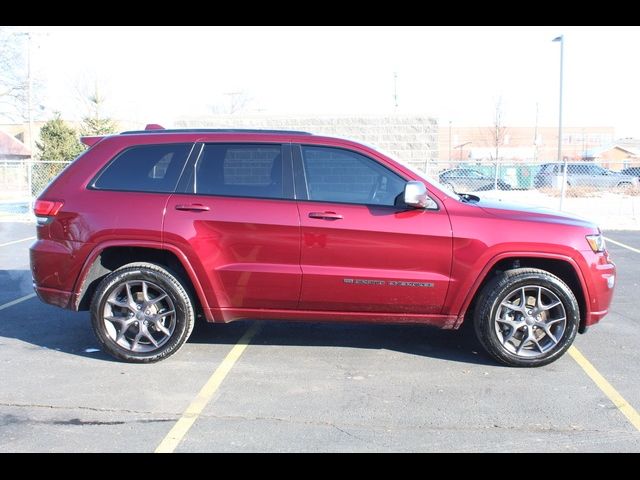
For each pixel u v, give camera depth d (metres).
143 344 5.21
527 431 3.99
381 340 5.90
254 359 5.32
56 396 4.49
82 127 28.92
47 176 22.02
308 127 20.52
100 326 5.12
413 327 6.35
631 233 14.38
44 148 26.31
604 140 70.50
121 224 5.04
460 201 5.14
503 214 5.08
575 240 5.02
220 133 5.24
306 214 4.98
